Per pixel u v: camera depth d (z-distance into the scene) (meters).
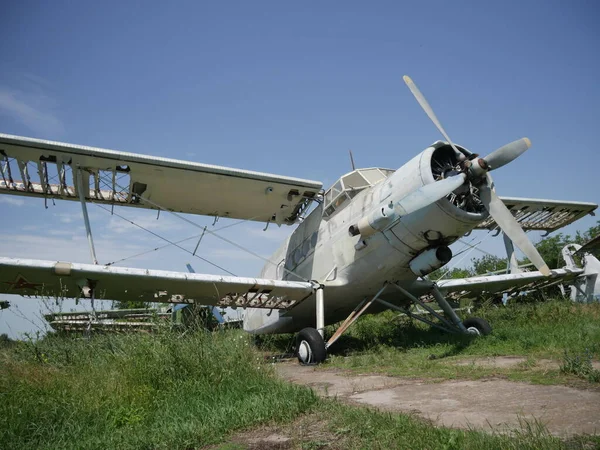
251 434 3.25
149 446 3.10
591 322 7.99
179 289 8.71
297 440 2.97
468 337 8.36
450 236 7.66
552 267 18.50
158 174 9.89
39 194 10.39
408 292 9.66
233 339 5.41
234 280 8.53
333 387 5.15
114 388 4.23
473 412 3.40
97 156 9.10
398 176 8.06
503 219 7.36
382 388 4.79
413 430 2.79
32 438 3.37
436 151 7.96
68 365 5.07
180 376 4.53
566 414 3.14
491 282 11.47
